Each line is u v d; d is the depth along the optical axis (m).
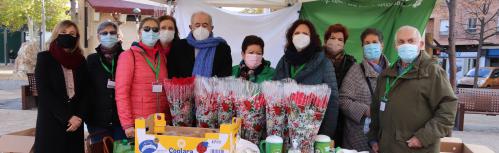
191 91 2.72
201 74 3.37
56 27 3.20
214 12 5.70
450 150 3.74
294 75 2.93
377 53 3.30
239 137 2.44
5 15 22.19
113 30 3.29
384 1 4.93
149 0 5.54
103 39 3.24
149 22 3.05
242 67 3.34
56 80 3.09
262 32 5.70
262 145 2.48
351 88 3.15
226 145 2.18
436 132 2.50
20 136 3.69
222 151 2.18
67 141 3.21
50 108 3.08
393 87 2.70
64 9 23.30
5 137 3.68
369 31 3.38
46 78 3.08
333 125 2.82
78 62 3.20
